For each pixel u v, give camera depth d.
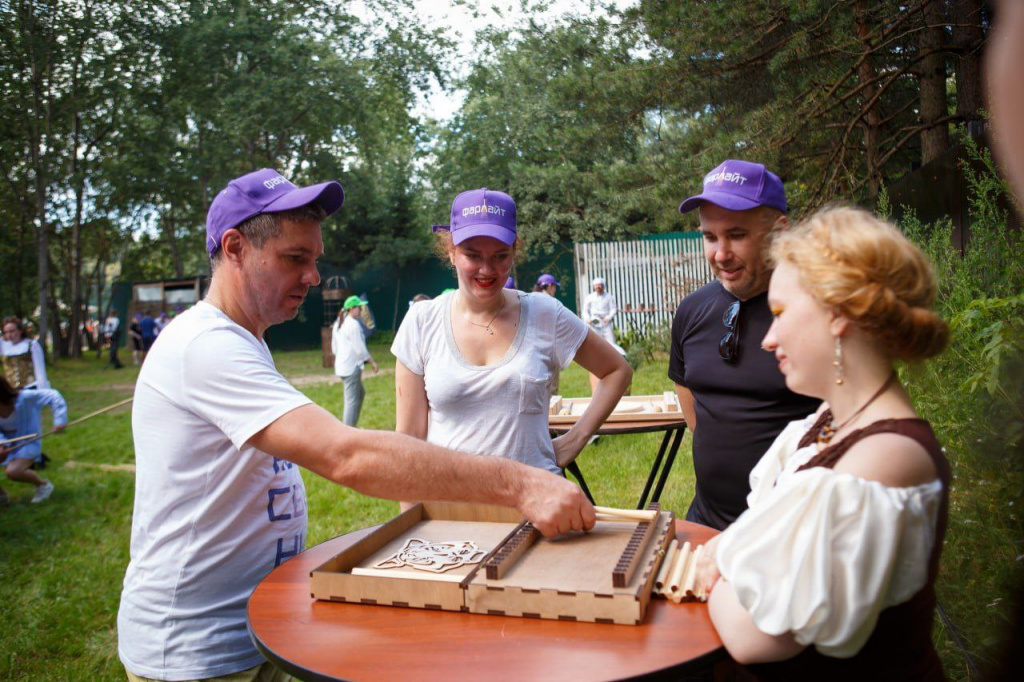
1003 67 0.55
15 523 6.53
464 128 28.05
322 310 31.38
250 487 1.96
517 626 1.52
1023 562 0.83
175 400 1.88
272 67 26.33
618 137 9.68
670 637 1.44
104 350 35.78
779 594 1.23
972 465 2.14
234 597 1.95
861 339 1.31
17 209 27.83
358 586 1.68
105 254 35.84
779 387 2.38
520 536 1.79
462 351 2.70
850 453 1.28
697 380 2.57
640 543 1.71
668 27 8.46
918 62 8.27
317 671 1.39
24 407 7.20
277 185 2.04
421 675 1.35
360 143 31.19
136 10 24.92
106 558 5.57
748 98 8.76
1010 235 3.13
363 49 28.17
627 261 17.27
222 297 2.07
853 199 8.35
